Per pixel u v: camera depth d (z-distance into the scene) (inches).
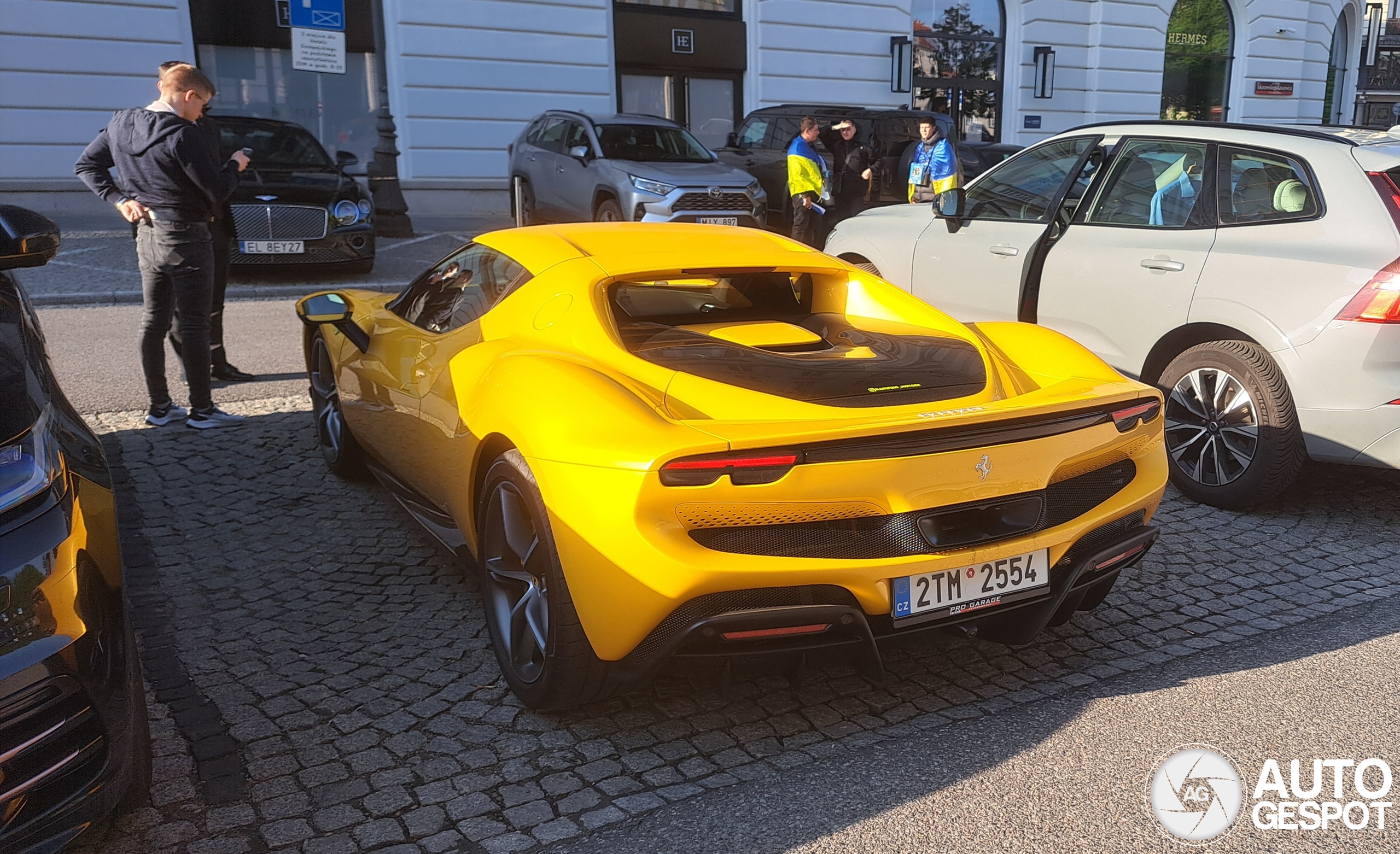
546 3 671.8
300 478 191.6
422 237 550.3
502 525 115.0
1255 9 1004.6
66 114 559.2
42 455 84.7
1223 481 181.8
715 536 96.1
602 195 459.8
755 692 118.8
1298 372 167.9
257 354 288.0
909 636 104.0
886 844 90.7
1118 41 918.4
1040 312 210.5
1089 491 114.6
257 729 109.3
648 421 98.7
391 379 150.2
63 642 78.5
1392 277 158.1
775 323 134.0
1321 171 173.0
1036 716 113.9
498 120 672.4
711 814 95.0
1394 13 1261.1
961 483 101.9
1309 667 125.6
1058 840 91.5
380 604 140.9
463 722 111.3
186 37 583.8
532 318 125.6
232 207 377.7
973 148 639.8
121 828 92.4
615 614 96.7
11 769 76.3
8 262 110.7
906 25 817.5
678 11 726.5
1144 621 139.6
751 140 572.1
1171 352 191.5
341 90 635.5
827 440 94.9
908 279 246.7
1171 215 192.9
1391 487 197.6
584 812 95.3
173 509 175.3
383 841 91.0
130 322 325.1
